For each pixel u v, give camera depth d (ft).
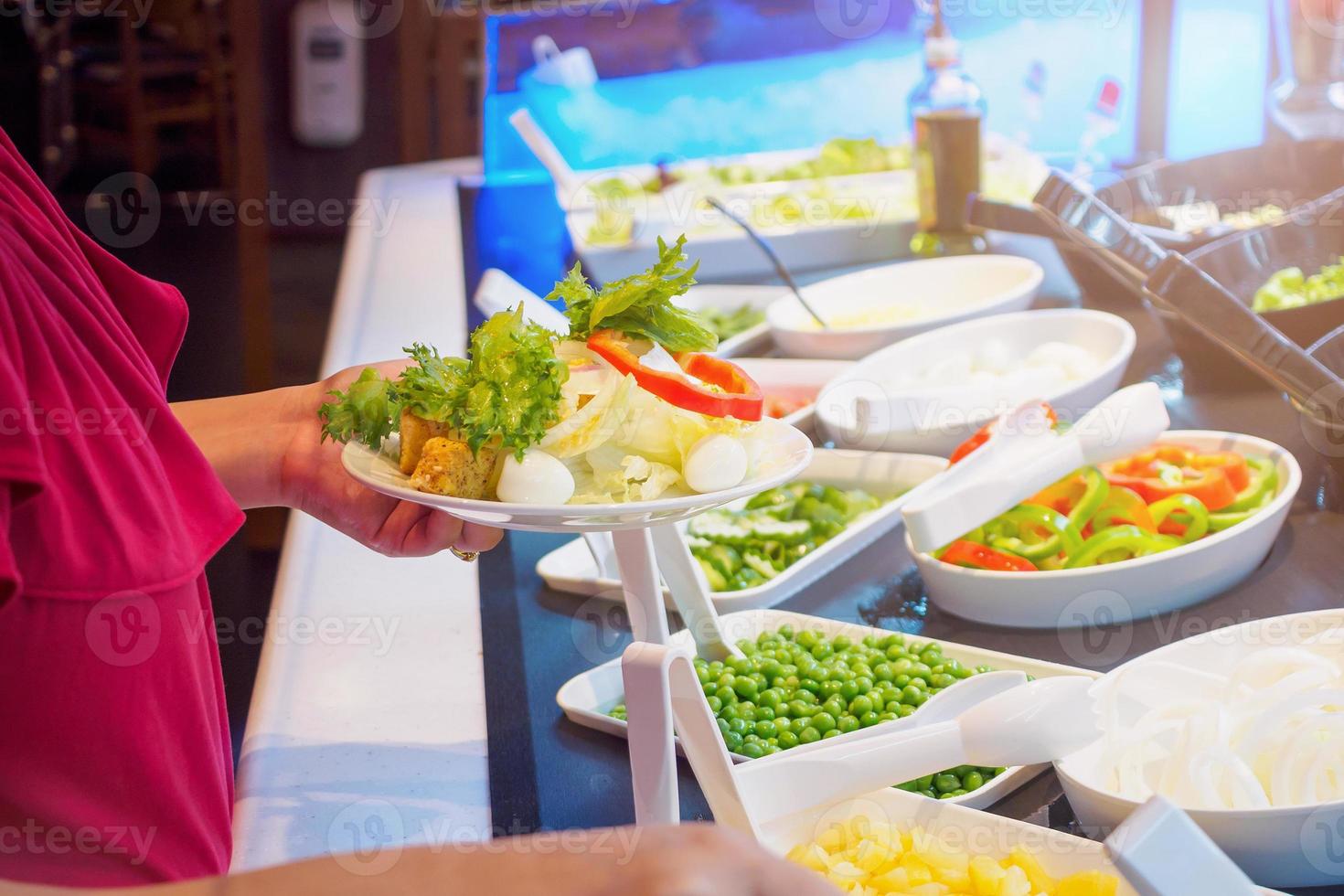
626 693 1.86
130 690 2.13
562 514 2.12
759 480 2.29
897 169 7.92
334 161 14.28
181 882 1.21
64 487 2.03
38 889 1.28
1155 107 7.80
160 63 17.48
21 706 2.07
